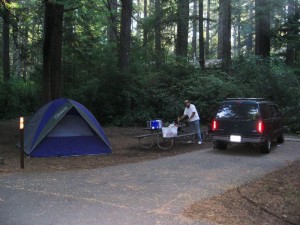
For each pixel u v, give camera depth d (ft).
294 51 90.84
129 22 75.10
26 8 85.87
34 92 92.43
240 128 39.32
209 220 18.89
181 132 50.72
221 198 22.80
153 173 29.94
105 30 111.65
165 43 90.58
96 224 18.19
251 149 43.39
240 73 74.64
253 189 25.12
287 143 48.47
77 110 39.29
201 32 86.12
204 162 34.96
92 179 27.68
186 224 18.26
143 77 76.23
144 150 42.78
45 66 56.59
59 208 20.59
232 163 34.47
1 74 113.19
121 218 19.04
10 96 92.32
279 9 89.92
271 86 66.59
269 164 34.01
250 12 122.01
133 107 73.67
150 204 21.43
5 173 29.60
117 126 69.92
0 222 18.37
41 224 18.13
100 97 72.23
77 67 81.41
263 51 89.92
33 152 37.81
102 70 75.15
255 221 19.02
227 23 85.76
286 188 25.52
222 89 68.74
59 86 56.95
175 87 74.18
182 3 81.71
